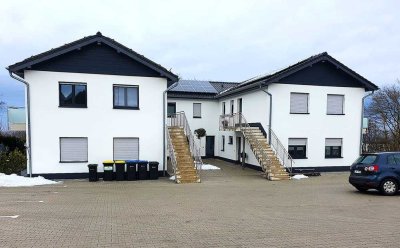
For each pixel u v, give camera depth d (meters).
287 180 15.55
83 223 7.08
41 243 5.64
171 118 22.12
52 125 14.99
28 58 14.21
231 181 15.05
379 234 6.33
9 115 15.27
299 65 18.06
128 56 15.82
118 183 14.15
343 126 19.42
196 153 17.67
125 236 6.11
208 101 26.78
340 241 5.87
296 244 5.68
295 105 18.67
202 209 8.73
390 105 33.56
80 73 15.30
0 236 6.05
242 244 5.66
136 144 16.27
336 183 14.51
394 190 11.14
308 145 18.75
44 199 10.12
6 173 15.73
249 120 20.97
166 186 13.30
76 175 15.34
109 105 15.72
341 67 18.86
